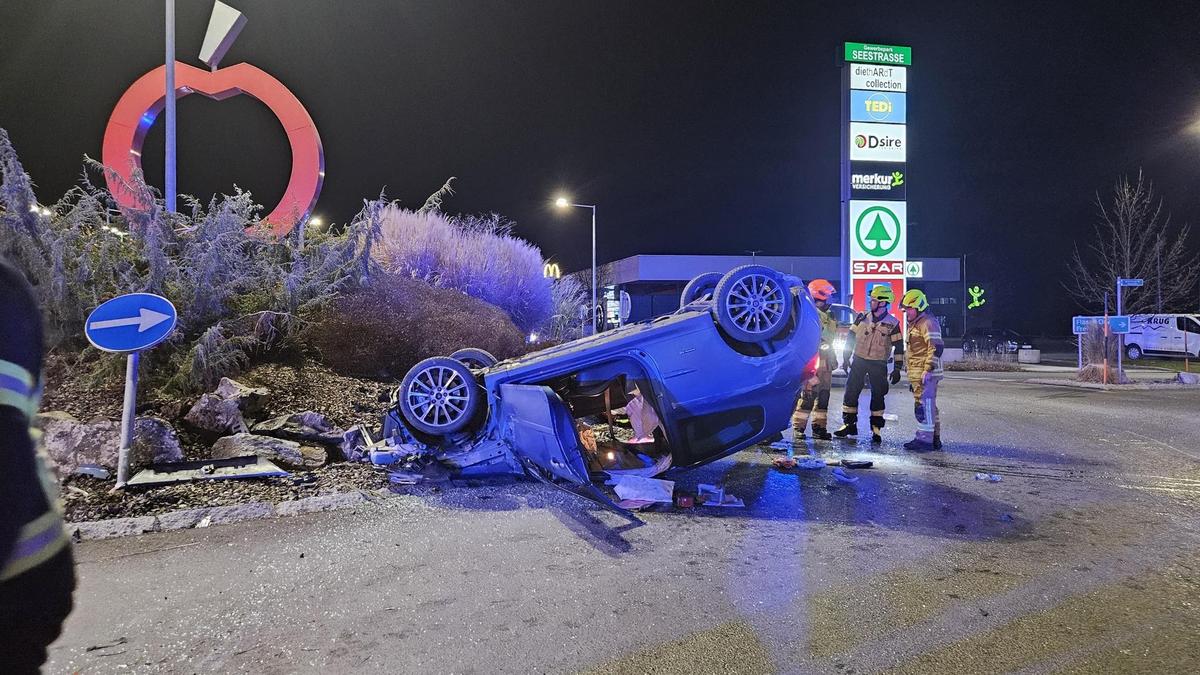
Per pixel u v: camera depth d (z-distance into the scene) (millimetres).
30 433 1046
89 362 7215
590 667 2965
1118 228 28688
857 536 4707
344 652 3125
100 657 3082
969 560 4219
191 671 2963
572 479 5250
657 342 5703
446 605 3627
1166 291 28656
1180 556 4262
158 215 8219
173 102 9109
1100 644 3113
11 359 1033
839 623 3363
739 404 5906
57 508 1130
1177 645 3096
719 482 6211
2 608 998
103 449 5844
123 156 12320
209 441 6621
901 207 23188
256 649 3160
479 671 2949
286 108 12422
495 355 9781
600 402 6801
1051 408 11945
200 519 5051
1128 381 17188
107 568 4156
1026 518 5105
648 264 49938
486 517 5172
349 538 4711
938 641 3162
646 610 3545
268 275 8945
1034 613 3445
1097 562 4164
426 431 6316
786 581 3912
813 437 8617
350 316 8992
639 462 6266
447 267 12336
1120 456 7445
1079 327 19312
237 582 3945
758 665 2965
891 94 23203
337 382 8438
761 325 5824
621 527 4941
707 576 4000
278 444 6395
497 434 6184
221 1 12547
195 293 7930
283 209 12195
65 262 7461
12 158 7090
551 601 3666
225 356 7555
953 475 6512
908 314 7941
